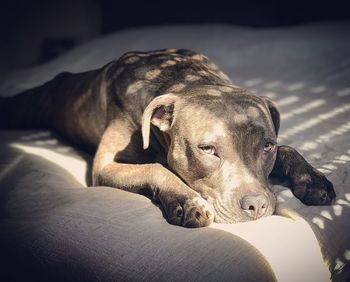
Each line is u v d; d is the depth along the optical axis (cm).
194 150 53
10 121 90
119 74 67
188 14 165
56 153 74
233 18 160
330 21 144
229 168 52
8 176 64
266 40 133
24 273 46
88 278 43
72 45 173
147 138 55
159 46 139
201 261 42
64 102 80
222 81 64
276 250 45
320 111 84
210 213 49
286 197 54
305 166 57
